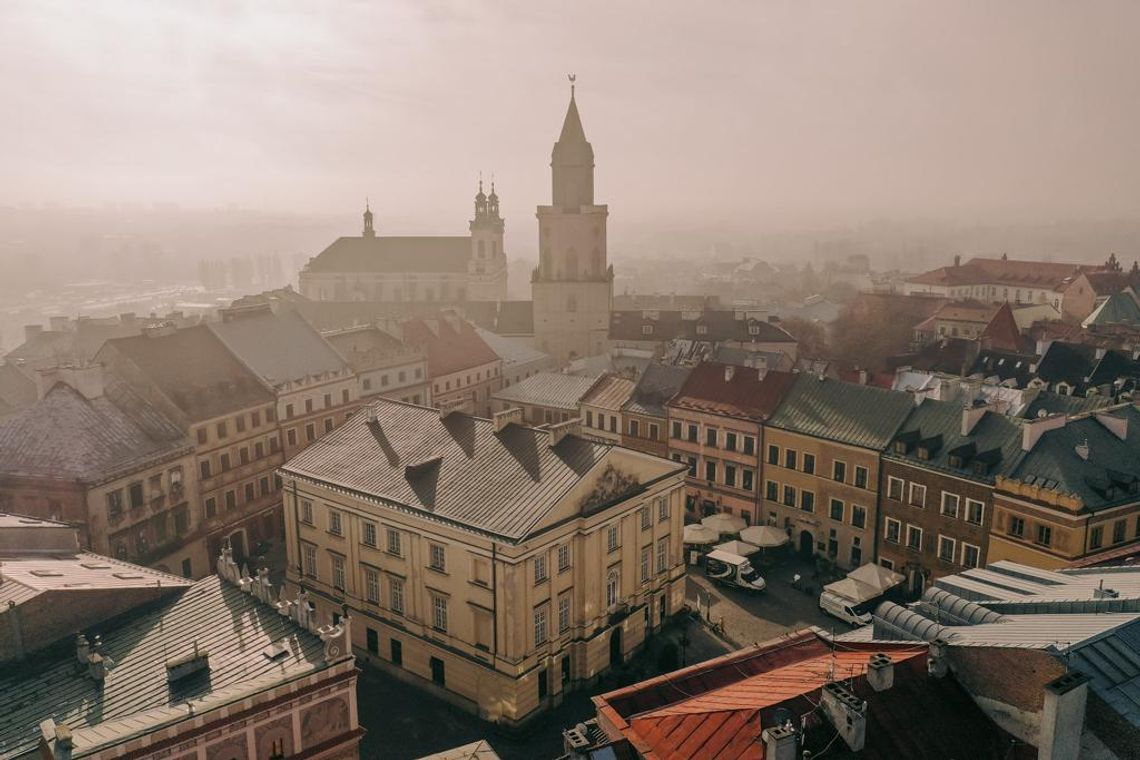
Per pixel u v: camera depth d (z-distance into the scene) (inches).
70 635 1851.6
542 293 6427.2
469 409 5329.7
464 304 7524.6
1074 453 2785.4
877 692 1262.3
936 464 3002.0
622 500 2576.3
